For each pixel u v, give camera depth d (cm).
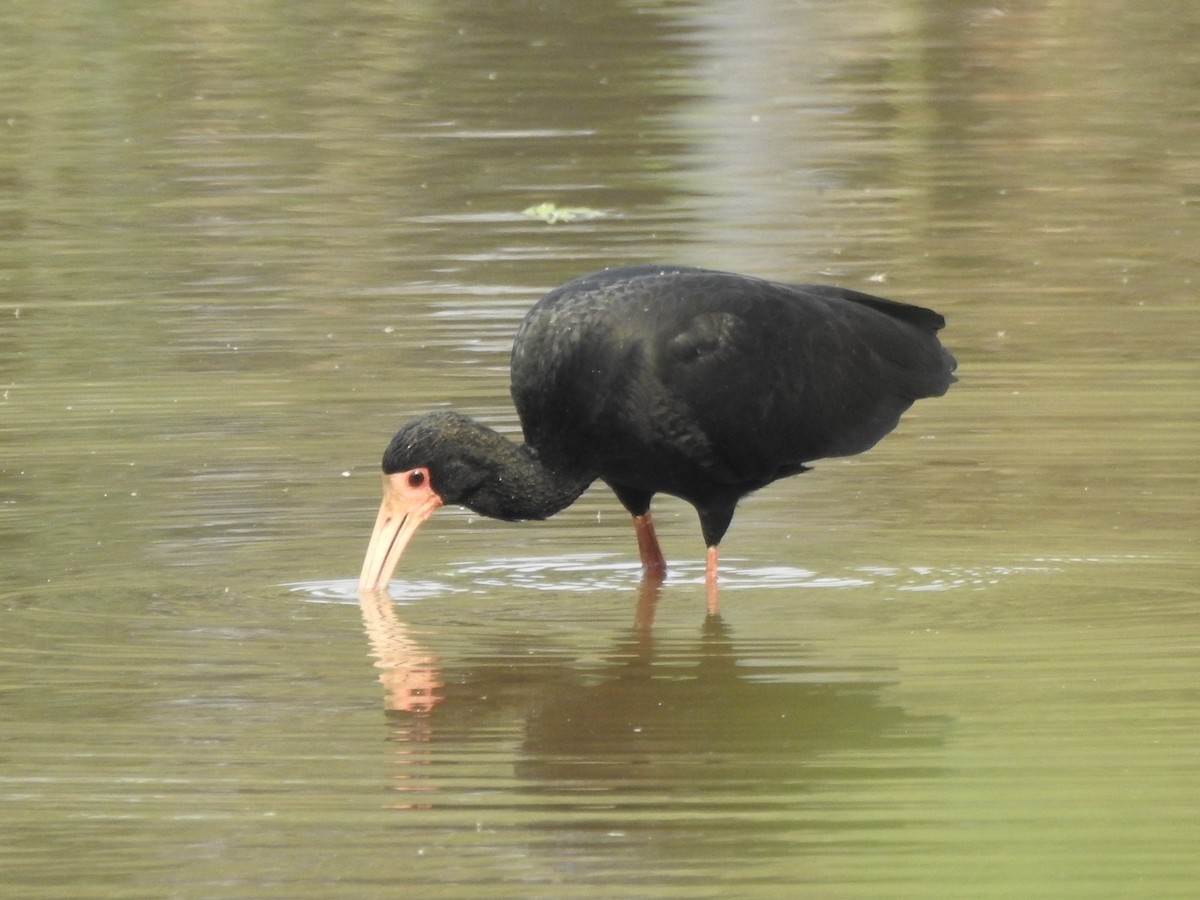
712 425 1316
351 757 1015
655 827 921
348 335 1866
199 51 2950
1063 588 1287
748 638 1208
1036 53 2894
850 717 1059
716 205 2277
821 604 1273
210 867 880
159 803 954
